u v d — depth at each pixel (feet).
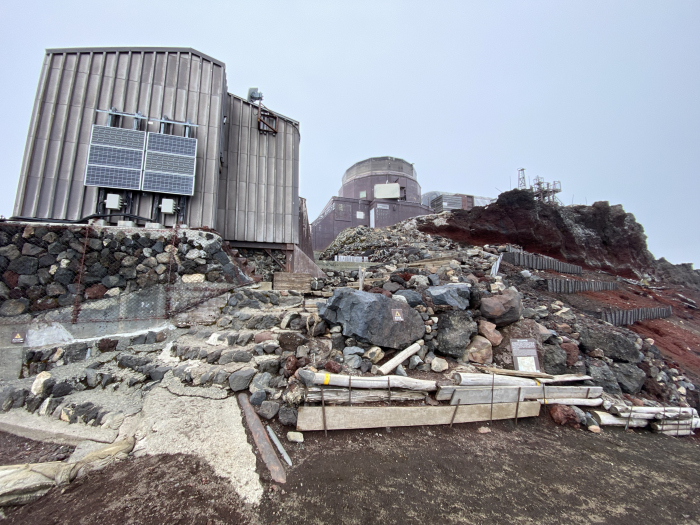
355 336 17.21
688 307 66.23
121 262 20.40
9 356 16.87
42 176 23.76
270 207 32.27
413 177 109.40
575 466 13.78
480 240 64.13
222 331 18.94
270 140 33.06
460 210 69.97
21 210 23.07
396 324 18.12
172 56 27.71
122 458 11.37
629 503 11.69
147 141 25.23
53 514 9.16
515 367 20.07
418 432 14.61
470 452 13.78
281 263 32.50
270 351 16.69
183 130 27.12
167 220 25.85
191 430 12.57
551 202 85.46
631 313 37.42
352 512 9.76
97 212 24.34
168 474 10.60
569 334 23.89
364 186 105.91
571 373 20.97
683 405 22.15
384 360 17.83
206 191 27.12
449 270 30.83
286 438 12.85
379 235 64.59
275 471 11.00
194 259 21.97
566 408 17.70
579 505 11.25
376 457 12.57
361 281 23.03
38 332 17.87
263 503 9.77
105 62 26.16
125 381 16.05
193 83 27.89
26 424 13.83
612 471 13.74
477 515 10.18
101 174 23.95
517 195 69.77
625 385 21.39
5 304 17.80
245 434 12.53
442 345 19.83
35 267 18.69
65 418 14.05
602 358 22.68
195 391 14.66
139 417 13.60
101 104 25.63
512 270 39.75
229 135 31.60
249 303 21.33
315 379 14.16
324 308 18.39
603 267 78.74
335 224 90.07
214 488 10.12
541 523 10.14
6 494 9.54
